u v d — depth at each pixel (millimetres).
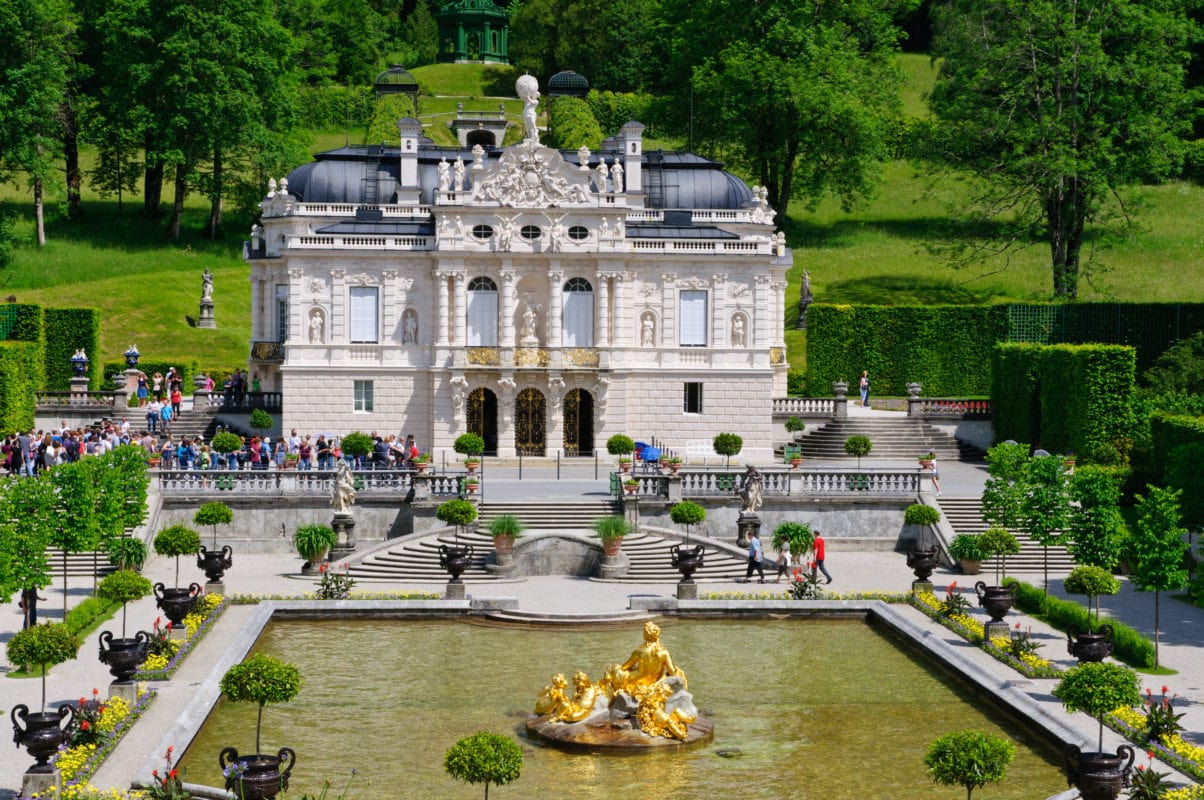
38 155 126250
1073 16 118188
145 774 42250
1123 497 84375
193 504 79375
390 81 166750
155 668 52750
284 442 90250
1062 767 46188
